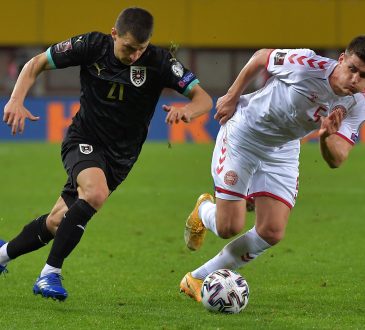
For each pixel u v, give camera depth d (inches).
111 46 1015.0
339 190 2420.0
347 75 926.4
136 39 969.5
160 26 4306.1
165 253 1518.2
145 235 1707.7
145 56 1013.8
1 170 2795.3
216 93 4451.3
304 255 1501.0
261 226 1057.5
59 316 984.9
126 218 1918.1
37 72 1031.0
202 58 4439.0
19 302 1077.8
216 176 1077.8
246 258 1079.6
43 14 4264.3
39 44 4276.6
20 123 1005.8
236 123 1059.3
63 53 1019.9
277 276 1307.8
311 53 965.2
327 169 2915.8
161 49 1027.3
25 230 1058.1
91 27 4254.4
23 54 4352.9
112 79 1011.9
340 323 964.6
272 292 1174.3
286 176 1059.9
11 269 1338.6
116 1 4261.8
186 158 3203.7
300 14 4340.6
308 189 2445.9
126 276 1300.4
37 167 2881.4
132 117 1027.9
